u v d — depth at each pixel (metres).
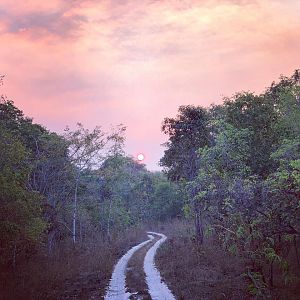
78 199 45.19
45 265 27.75
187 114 36.25
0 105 31.41
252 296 15.64
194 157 35.22
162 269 24.22
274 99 27.02
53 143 34.34
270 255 15.85
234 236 18.41
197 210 32.66
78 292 18.77
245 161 24.02
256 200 17.03
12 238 21.00
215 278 19.67
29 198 22.69
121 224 62.59
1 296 17.97
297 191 15.91
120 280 21.41
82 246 38.75
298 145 18.36
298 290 15.95
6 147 21.25
